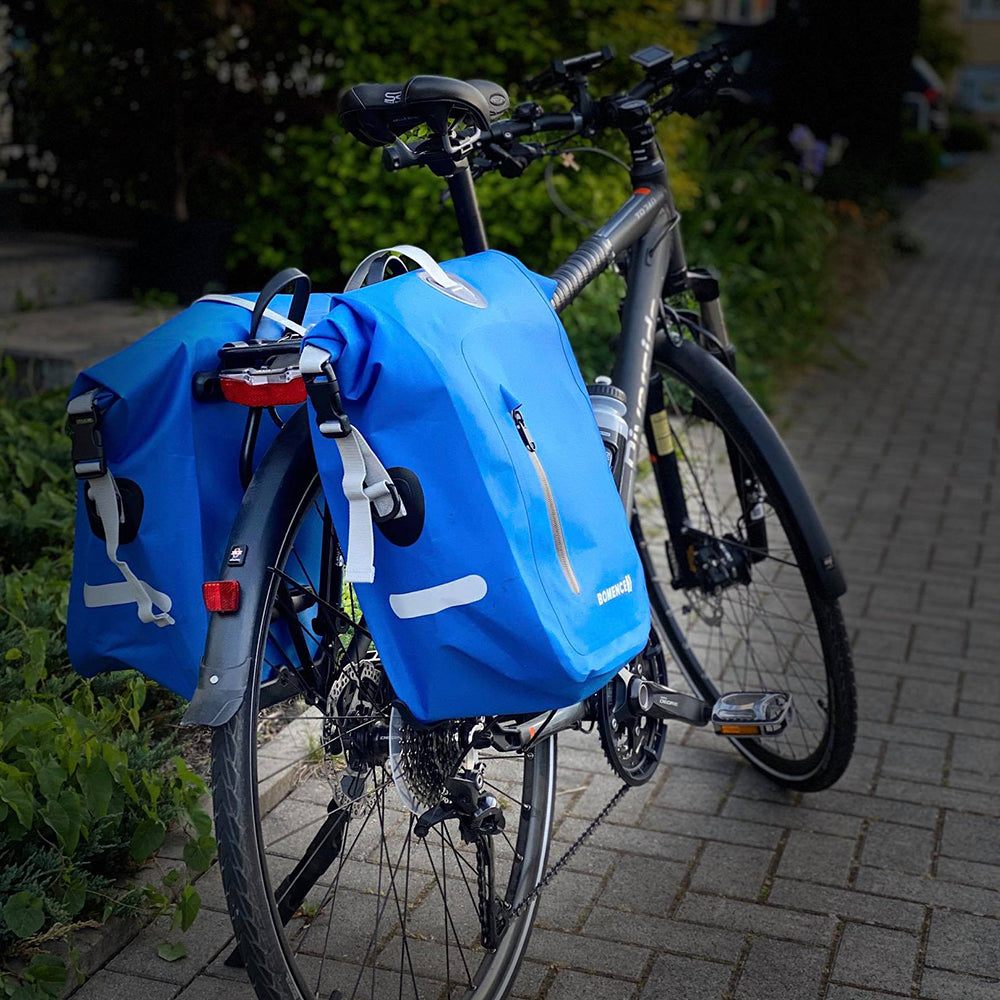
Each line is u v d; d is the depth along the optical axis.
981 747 3.57
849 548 5.37
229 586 1.86
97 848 2.56
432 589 1.79
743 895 2.81
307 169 6.72
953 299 11.98
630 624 2.04
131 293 7.18
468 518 1.77
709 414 3.18
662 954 2.60
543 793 2.44
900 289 12.47
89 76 6.98
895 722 3.72
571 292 2.64
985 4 44.75
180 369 1.90
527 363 2.00
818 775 3.15
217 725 1.82
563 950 2.60
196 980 2.43
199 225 6.88
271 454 1.98
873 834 3.08
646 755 2.71
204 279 6.98
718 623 3.42
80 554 2.00
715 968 2.56
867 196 14.48
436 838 2.75
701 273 3.19
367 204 6.54
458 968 2.49
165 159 7.00
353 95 2.37
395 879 2.70
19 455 4.19
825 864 2.94
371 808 2.20
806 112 14.43
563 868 2.89
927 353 9.59
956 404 8.06
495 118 2.48
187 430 1.91
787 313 9.09
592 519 2.01
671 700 2.69
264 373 1.83
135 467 1.91
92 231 7.78
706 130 9.97
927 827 3.12
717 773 3.37
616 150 5.67
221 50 6.98
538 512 1.85
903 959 2.59
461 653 1.81
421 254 2.00
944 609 4.69
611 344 3.03
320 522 2.08
